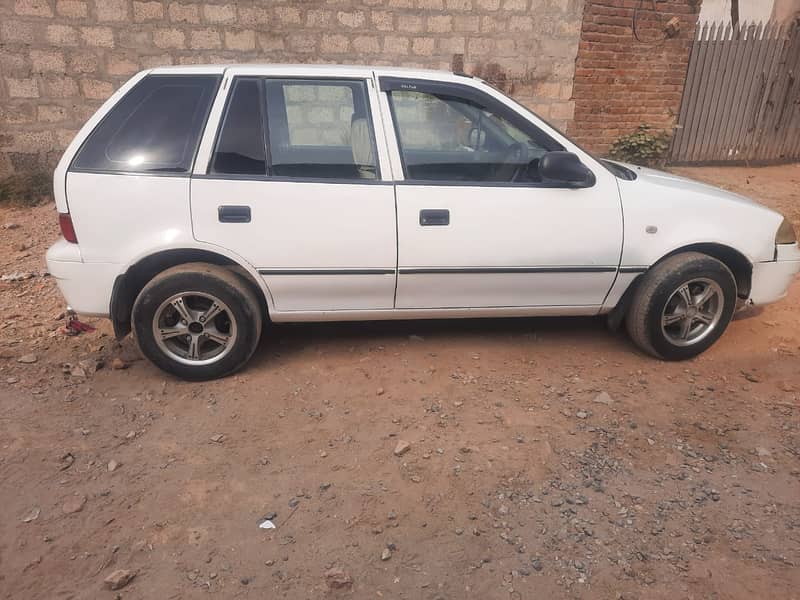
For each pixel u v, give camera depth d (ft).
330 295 12.21
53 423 10.98
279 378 12.55
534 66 27.68
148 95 11.58
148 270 11.97
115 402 11.68
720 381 12.62
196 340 12.05
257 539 8.51
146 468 9.90
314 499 9.27
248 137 11.68
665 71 29.48
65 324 14.80
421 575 7.96
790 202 26.53
